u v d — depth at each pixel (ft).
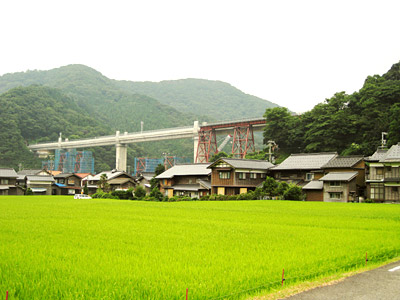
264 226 76.74
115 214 104.06
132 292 32.86
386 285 35.83
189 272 38.96
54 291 33.47
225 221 86.53
